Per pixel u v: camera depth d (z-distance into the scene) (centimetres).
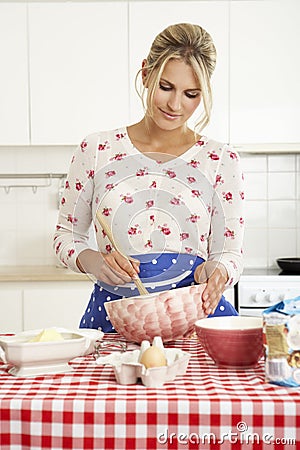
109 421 113
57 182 368
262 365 141
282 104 328
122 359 135
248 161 370
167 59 164
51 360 134
